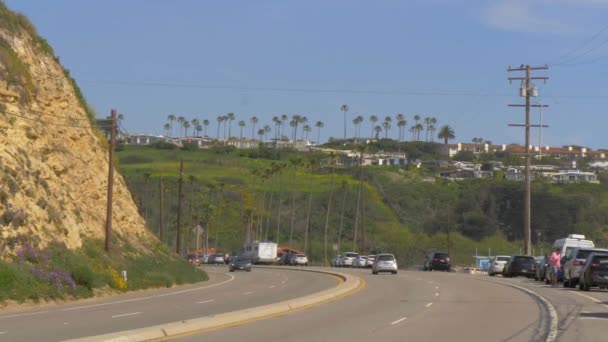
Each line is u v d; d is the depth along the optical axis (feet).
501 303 106.93
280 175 535.60
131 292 142.10
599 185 438.81
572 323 79.30
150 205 490.90
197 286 165.27
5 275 109.60
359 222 459.73
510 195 426.10
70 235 146.61
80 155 181.27
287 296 126.82
